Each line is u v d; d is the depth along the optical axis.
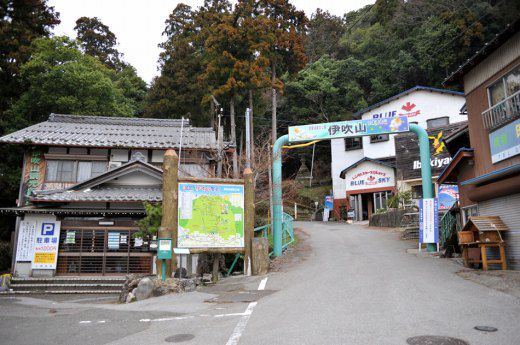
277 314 7.23
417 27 37.19
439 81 34.97
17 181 22.77
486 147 11.52
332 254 14.95
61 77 24.23
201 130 23.48
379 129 15.69
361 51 42.69
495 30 31.47
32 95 24.50
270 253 15.48
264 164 23.50
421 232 14.80
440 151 25.58
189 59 33.72
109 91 26.77
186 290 10.66
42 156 18.83
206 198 12.23
